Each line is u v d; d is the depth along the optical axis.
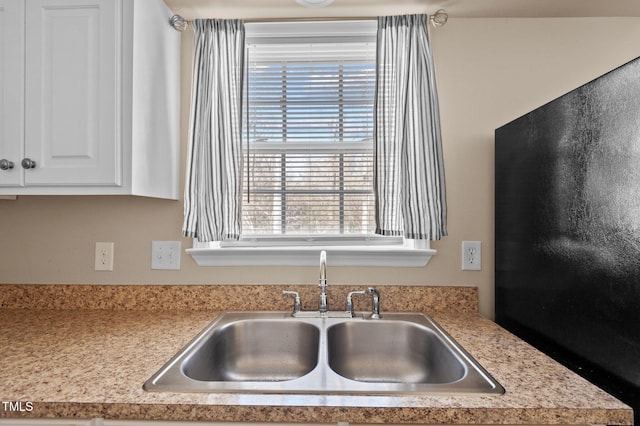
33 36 1.09
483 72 1.41
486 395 0.71
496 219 1.35
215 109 1.36
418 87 1.32
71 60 1.09
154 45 1.23
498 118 1.41
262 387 0.74
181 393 0.72
